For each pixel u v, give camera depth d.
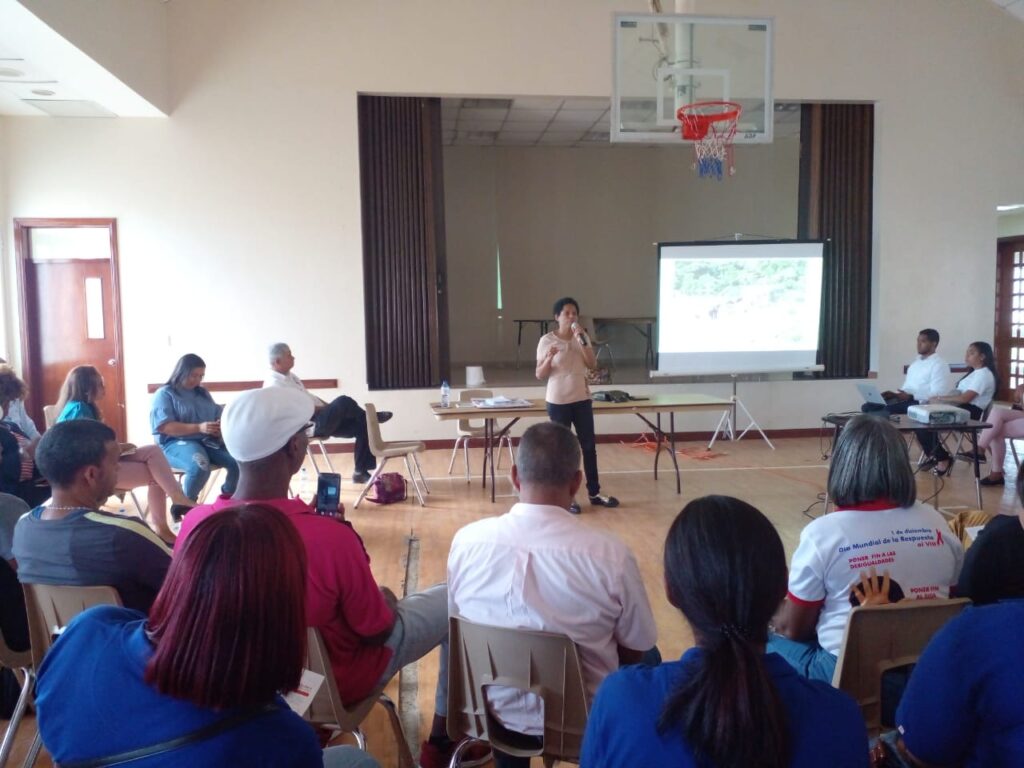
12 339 6.64
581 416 4.99
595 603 1.57
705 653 0.88
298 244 6.93
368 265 7.13
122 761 0.86
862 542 1.72
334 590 1.62
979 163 7.71
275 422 1.68
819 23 7.36
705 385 7.77
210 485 5.73
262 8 6.75
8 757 2.07
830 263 7.75
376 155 7.09
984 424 4.39
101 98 6.04
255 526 0.90
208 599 0.86
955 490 5.39
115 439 1.98
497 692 1.66
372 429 5.02
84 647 0.94
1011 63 7.65
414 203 7.17
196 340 6.85
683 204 12.37
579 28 7.05
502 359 12.47
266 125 6.82
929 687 1.10
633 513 4.84
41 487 3.42
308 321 7.00
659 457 6.76
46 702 0.94
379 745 2.22
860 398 7.80
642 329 12.75
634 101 5.76
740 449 7.18
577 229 12.39
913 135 7.60
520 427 7.49
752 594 0.91
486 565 1.63
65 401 3.91
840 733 0.88
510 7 7.00
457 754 1.71
